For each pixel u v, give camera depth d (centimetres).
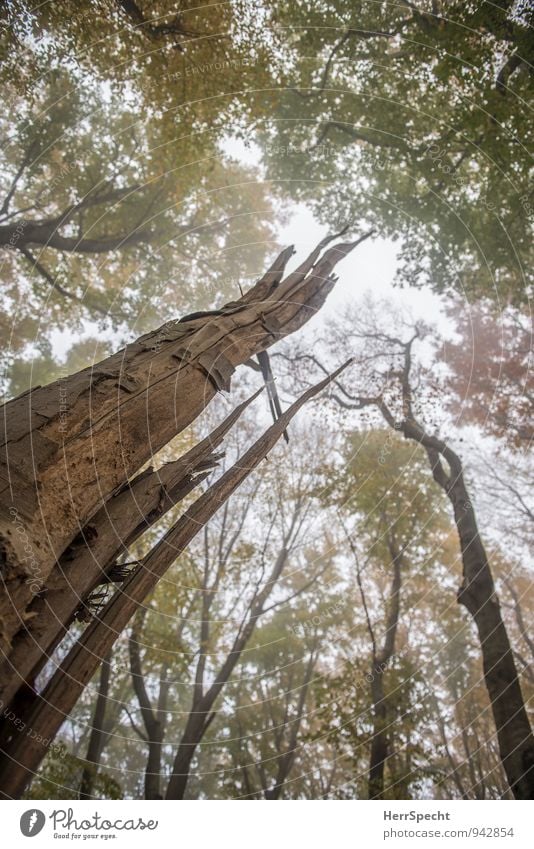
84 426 402
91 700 1783
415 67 1144
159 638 1277
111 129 1305
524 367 1391
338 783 1836
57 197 1341
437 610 1675
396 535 1496
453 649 1839
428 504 1545
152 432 444
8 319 1344
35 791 930
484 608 885
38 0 987
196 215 1574
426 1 1070
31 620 319
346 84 1245
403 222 1313
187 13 1068
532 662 1648
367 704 1182
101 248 1381
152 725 1142
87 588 368
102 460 399
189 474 471
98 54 1098
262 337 637
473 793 1581
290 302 704
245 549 1442
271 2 1080
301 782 1848
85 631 329
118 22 1057
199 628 1700
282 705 1802
